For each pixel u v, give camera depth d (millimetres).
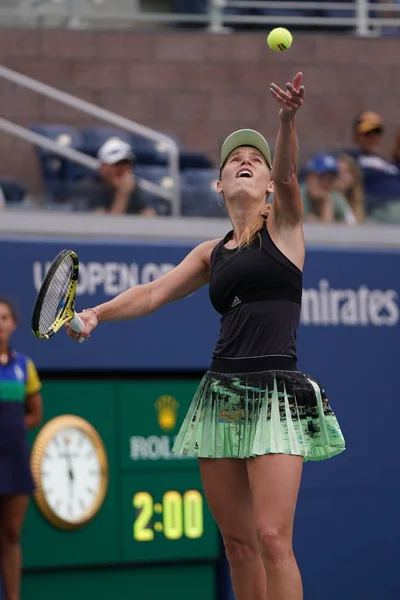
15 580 19312
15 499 19250
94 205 23125
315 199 24484
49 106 27000
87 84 31453
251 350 10961
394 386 23594
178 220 23375
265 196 11523
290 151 10531
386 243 24406
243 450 10945
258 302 10961
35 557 20734
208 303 22547
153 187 23594
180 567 21953
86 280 21859
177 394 22297
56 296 10844
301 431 10719
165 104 31797
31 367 19875
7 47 31172
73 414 21438
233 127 32062
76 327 11203
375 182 25094
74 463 21172
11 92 26562
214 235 23625
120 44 31750
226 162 11672
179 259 22609
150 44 31906
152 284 11930
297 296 11086
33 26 31453
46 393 21266
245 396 10898
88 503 21219
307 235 23875
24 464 19297
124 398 21875
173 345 22234
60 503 20906
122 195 23266
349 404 23203
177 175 23875
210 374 11266
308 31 32938
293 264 10938
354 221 24734
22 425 19422
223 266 11148
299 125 32375
